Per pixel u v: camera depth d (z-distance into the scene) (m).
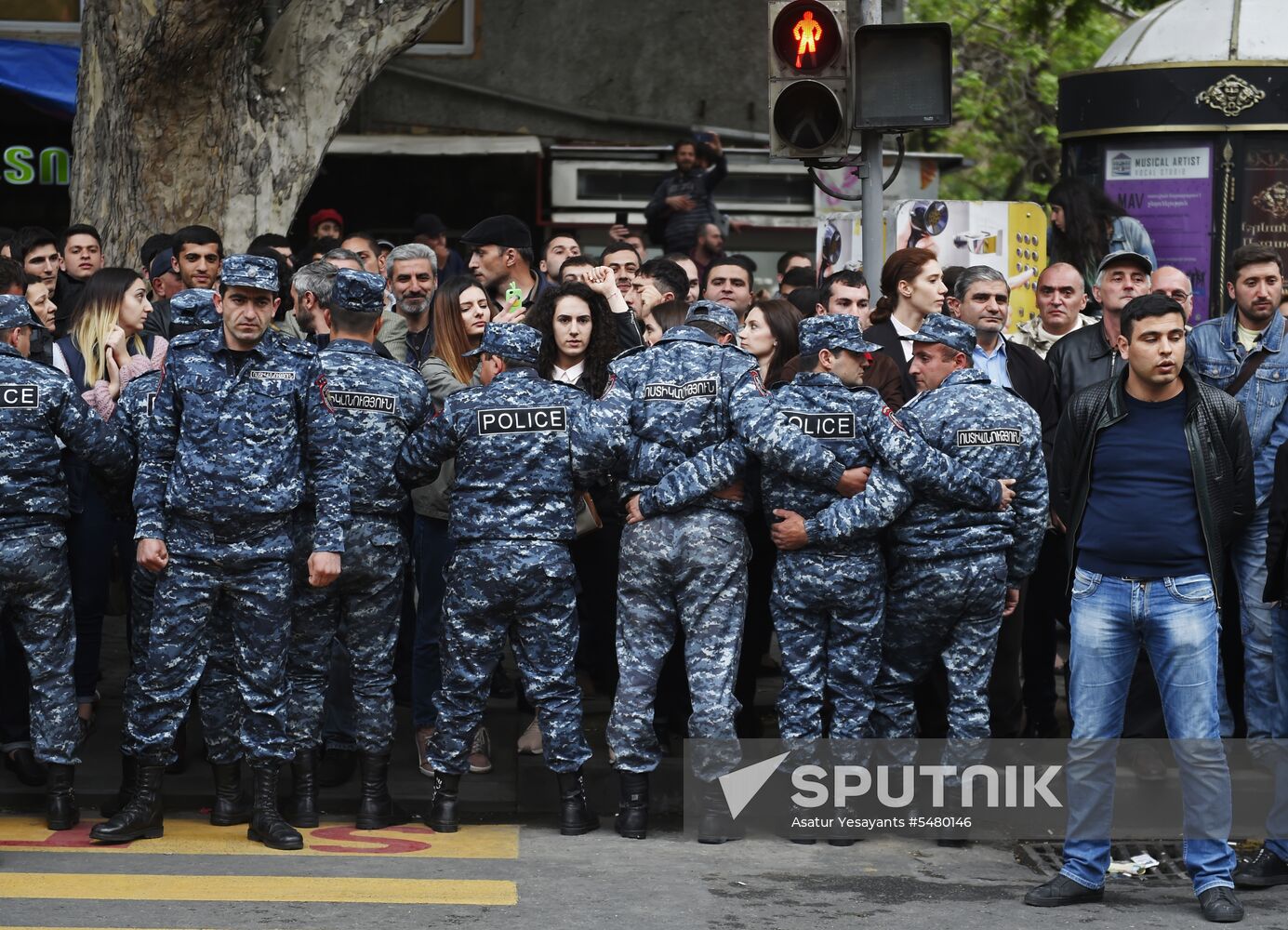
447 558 10.88
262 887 8.80
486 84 22.44
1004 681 10.70
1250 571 10.75
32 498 9.51
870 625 9.95
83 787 10.55
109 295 10.93
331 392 9.77
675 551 9.85
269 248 11.38
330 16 14.15
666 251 18.16
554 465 9.82
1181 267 15.95
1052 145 34.59
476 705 10.00
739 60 22.61
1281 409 10.80
